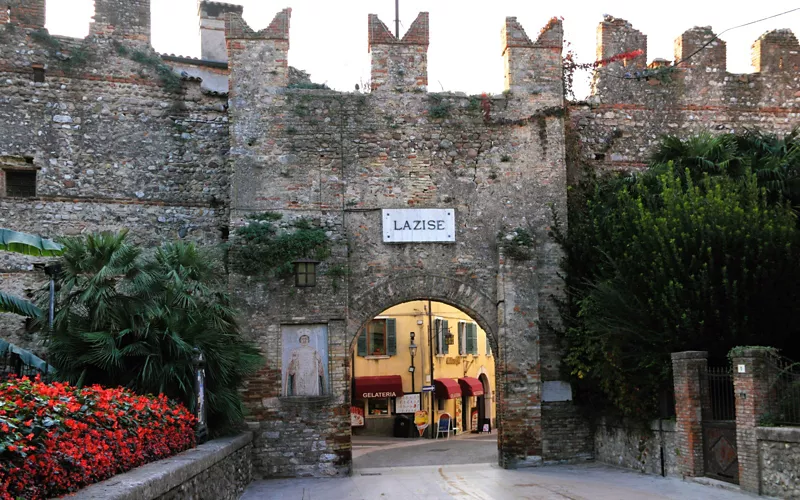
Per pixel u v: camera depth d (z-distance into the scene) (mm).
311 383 18938
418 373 37375
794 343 16203
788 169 18234
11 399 8344
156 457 11320
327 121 20078
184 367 15367
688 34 23016
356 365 36688
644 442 17344
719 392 15141
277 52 20125
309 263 19250
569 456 19891
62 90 20734
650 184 19156
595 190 21000
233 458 15297
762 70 23156
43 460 7301
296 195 19703
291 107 19969
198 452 12625
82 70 20906
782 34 23344
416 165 20219
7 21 20531
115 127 21000
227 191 21469
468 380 40281
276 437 18734
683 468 15398
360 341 36812
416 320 37875
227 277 19156
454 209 20172
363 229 19859
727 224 15594
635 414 17453
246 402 18734
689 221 15977
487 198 20312
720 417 15086
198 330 16062
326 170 19906
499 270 19875
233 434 17109
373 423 36656
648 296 16266
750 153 19234
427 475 18625
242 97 19859
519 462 19266
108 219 20641
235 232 19328
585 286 19609
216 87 26078
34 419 7926
